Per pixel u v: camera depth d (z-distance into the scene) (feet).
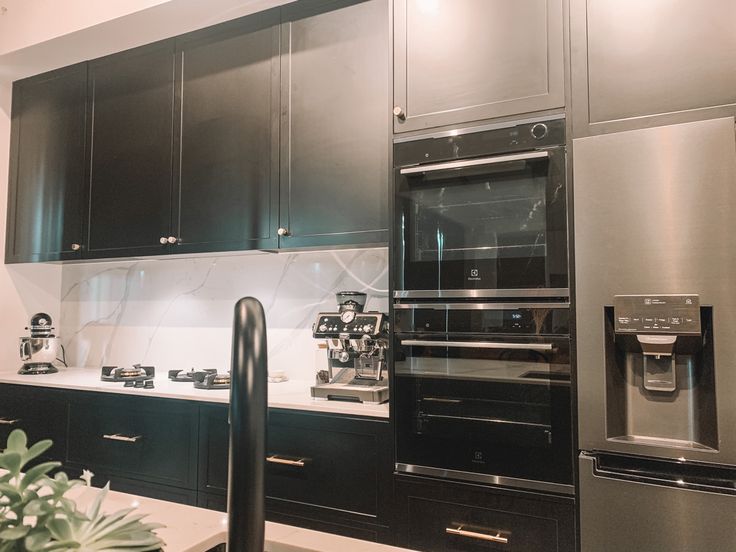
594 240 5.12
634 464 4.92
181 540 2.56
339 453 6.22
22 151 10.03
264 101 7.73
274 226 7.54
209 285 9.52
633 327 4.86
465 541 5.53
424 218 6.10
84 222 9.22
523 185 5.61
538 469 5.27
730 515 4.42
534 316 5.41
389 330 6.15
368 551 2.53
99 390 7.84
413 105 6.28
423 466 5.79
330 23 7.32
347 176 7.06
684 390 4.86
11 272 10.17
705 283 4.65
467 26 6.08
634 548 4.75
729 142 4.66
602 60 5.33
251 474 1.55
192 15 7.88
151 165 8.64
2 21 9.15
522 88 5.71
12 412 8.68
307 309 8.65
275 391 7.43
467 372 5.69
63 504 1.77
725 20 4.88
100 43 8.75
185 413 7.14
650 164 4.94
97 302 10.62
